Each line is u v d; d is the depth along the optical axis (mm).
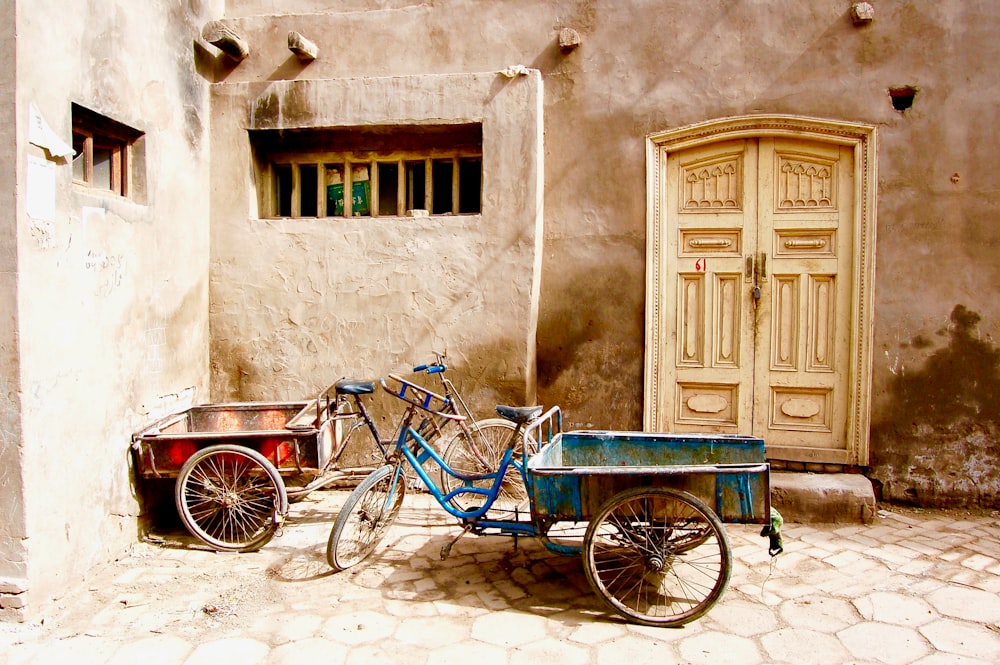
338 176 5523
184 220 4875
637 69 5020
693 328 5105
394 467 4031
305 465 4137
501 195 5004
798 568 3816
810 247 4898
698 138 4961
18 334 3230
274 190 5535
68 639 3145
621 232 5090
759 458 3668
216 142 5246
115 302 4020
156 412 4496
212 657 2992
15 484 3266
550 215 5176
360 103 5121
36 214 3344
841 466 4879
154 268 4469
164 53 4586
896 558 3943
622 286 5105
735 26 4875
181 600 3520
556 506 3357
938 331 4695
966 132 4617
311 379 5215
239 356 5262
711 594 3160
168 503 4578
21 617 3262
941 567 3822
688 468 3176
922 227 4691
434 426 4457
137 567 3916
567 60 5102
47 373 3424
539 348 5234
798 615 3303
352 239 5160
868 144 4723
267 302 5234
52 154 3461
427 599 3520
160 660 2979
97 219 3848
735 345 5035
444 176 5449
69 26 3596
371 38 5242
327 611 3396
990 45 4570
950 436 4711
